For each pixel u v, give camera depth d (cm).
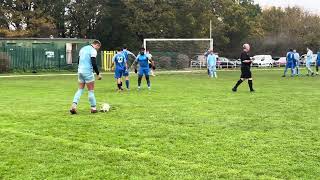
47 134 941
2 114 1225
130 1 5391
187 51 4584
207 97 1672
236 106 1385
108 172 669
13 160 735
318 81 2675
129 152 780
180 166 695
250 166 694
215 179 634
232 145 830
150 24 5406
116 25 5750
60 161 729
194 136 912
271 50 7312
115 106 1392
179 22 5653
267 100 1558
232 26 6450
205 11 5872
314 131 959
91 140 880
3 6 5194
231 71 4400
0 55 4069
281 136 909
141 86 2288
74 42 4619
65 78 3139
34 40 4400
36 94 1833
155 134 933
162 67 4453
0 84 2469
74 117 1168
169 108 1340
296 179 631
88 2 5659
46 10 5569
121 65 2042
